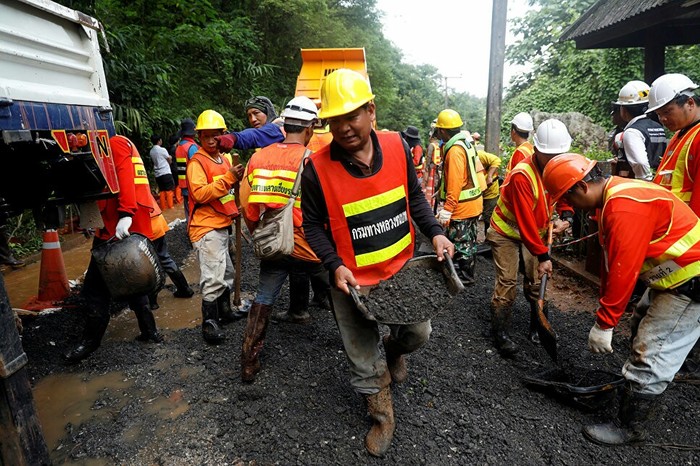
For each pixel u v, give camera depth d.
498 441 2.71
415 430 2.78
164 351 3.86
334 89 2.09
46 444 2.54
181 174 8.04
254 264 6.32
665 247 2.41
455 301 4.73
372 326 2.63
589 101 13.53
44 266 5.05
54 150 2.78
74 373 3.57
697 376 3.28
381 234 2.38
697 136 3.11
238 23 16.12
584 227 5.50
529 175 3.18
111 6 10.59
